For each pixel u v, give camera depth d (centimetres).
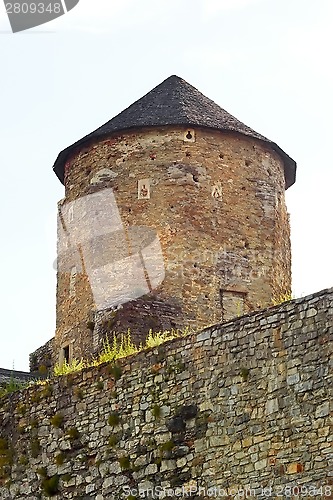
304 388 2200
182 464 2359
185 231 3183
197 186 3222
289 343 2245
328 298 2211
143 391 2475
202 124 3259
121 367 2534
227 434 2298
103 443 2520
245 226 3244
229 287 3180
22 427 2688
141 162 3250
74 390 2616
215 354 2364
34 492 2616
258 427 2252
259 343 2294
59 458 2589
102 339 3120
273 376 2253
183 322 3117
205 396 2359
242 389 2297
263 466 2223
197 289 3150
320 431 2159
